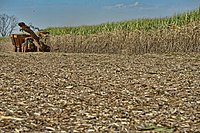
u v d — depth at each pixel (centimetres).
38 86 706
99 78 816
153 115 507
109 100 598
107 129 439
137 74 876
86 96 625
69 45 2727
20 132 416
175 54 1641
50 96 618
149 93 652
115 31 2400
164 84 734
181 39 1970
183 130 438
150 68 999
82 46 2633
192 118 493
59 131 427
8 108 521
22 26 2220
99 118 490
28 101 575
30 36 2339
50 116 494
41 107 540
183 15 2120
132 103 578
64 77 828
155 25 2178
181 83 743
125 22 2436
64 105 557
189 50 1931
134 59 1327
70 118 487
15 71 916
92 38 2562
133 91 670
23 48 2259
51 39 2833
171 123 468
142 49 2181
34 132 420
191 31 1930
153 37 2123
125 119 486
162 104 572
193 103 577
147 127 448
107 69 977
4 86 690
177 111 529
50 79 796
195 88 692
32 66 1054
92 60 1286
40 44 2305
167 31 2053
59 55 1599
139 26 2277
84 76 846
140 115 507
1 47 3572
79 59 1335
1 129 421
